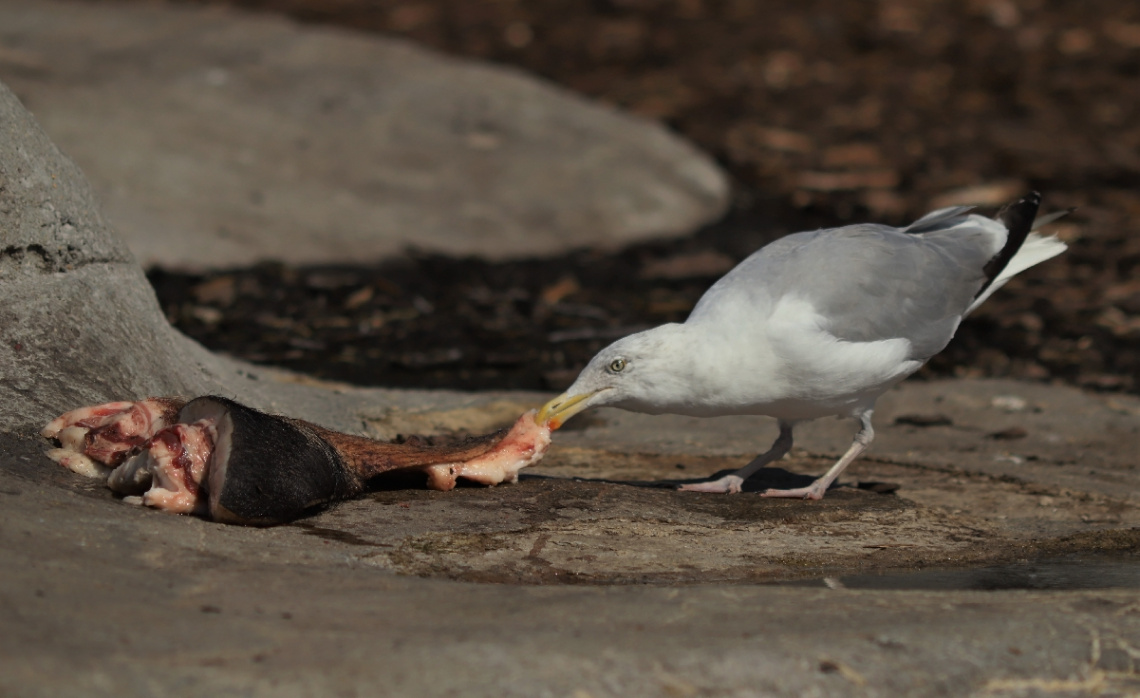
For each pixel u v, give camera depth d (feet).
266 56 75.51
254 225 61.87
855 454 31.37
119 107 67.41
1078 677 17.88
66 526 20.12
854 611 19.30
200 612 17.24
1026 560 25.96
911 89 98.58
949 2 120.26
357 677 15.48
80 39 74.84
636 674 16.26
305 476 24.25
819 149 86.48
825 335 29.53
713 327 29.73
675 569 23.68
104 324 28.76
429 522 25.13
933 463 35.24
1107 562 25.85
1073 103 95.71
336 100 72.90
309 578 19.74
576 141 74.33
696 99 95.14
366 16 114.42
